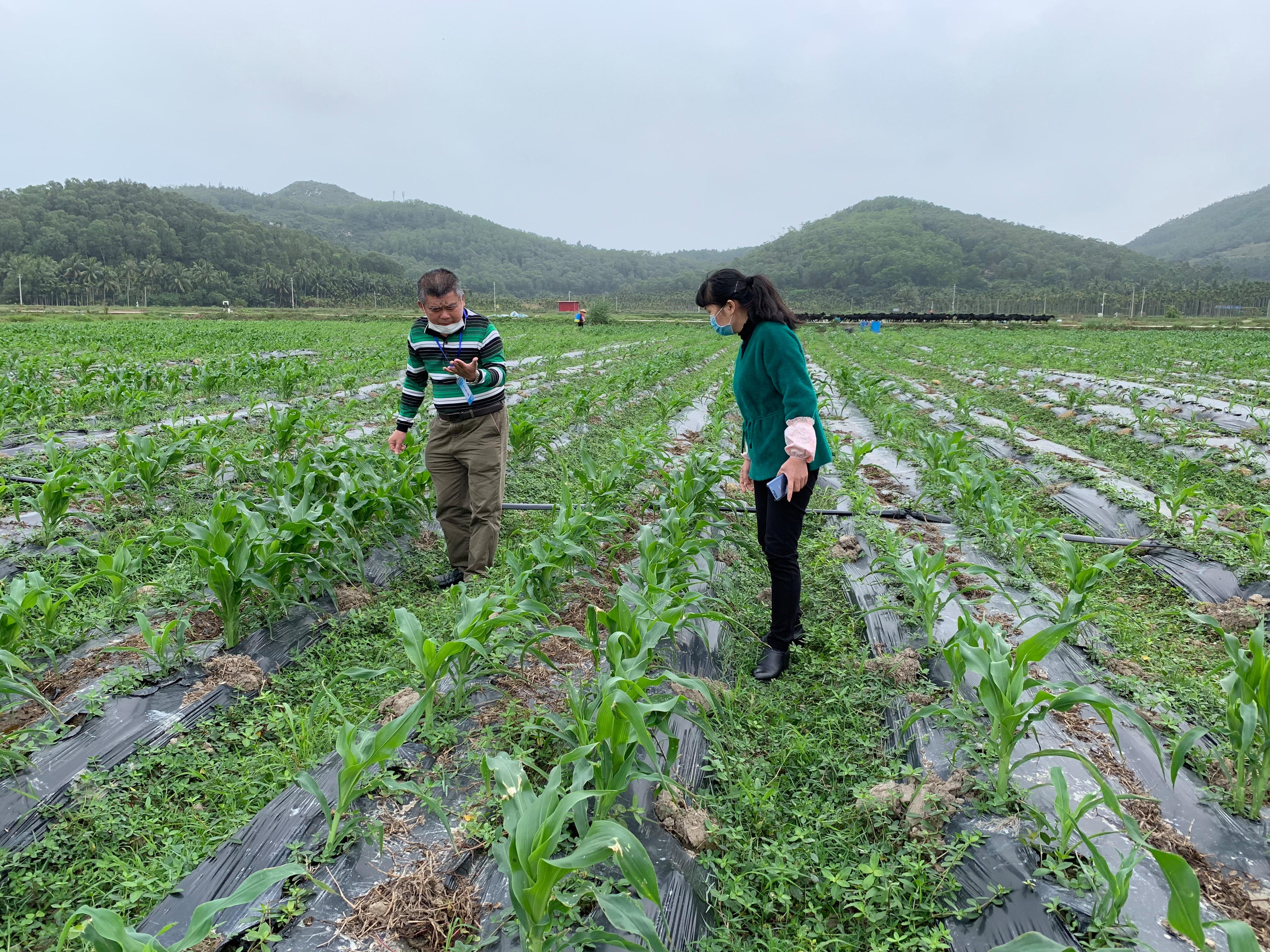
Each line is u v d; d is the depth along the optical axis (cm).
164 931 200
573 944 215
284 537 412
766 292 377
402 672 378
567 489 592
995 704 283
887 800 292
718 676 405
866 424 1185
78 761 311
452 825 279
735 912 256
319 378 1292
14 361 1427
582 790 236
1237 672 296
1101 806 290
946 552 570
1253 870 267
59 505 528
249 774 312
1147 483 765
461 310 481
